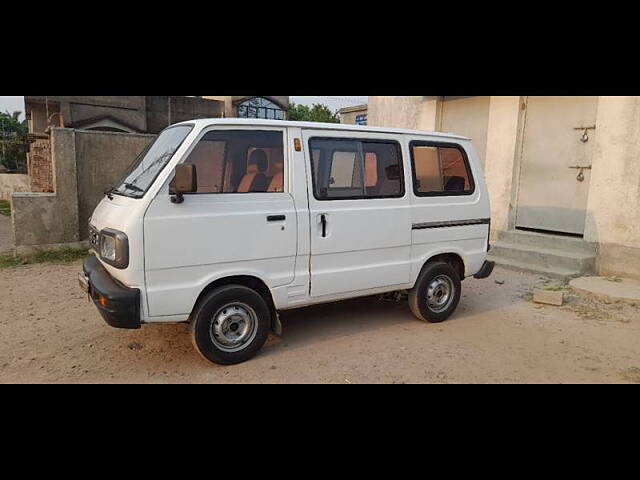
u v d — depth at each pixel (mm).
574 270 7297
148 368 4188
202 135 3955
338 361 4379
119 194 4207
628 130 6918
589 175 7645
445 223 5316
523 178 8664
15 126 43062
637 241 6930
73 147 8617
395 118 11578
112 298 3631
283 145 4285
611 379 4098
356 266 4723
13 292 6492
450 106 10195
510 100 8617
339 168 4590
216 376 4043
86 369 4164
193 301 3918
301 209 4332
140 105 23562
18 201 8242
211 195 3953
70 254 8656
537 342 4926
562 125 7977
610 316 5754
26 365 4238
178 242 3791
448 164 5410
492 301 6379
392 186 4930
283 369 4191
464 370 4234
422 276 5250
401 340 4922
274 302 4316
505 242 8648
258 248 4145
